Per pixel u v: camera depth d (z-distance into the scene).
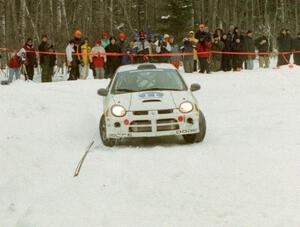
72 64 31.88
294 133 14.37
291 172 10.16
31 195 10.23
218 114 19.28
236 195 8.99
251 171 10.43
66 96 24.09
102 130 14.20
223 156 11.94
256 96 24.14
